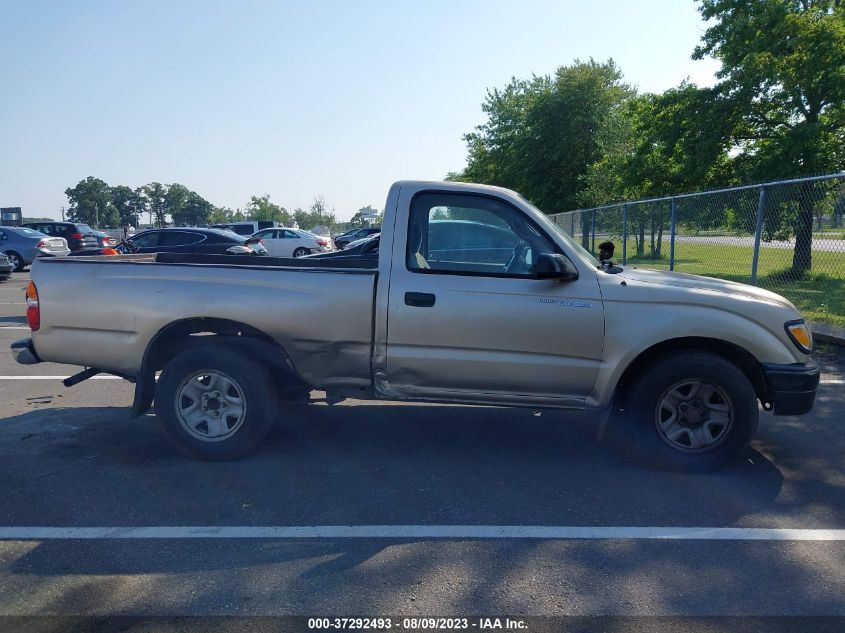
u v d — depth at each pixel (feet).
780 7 58.70
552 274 14.60
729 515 13.30
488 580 10.78
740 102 61.46
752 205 34.86
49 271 16.28
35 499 13.87
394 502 13.83
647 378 15.29
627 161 71.92
